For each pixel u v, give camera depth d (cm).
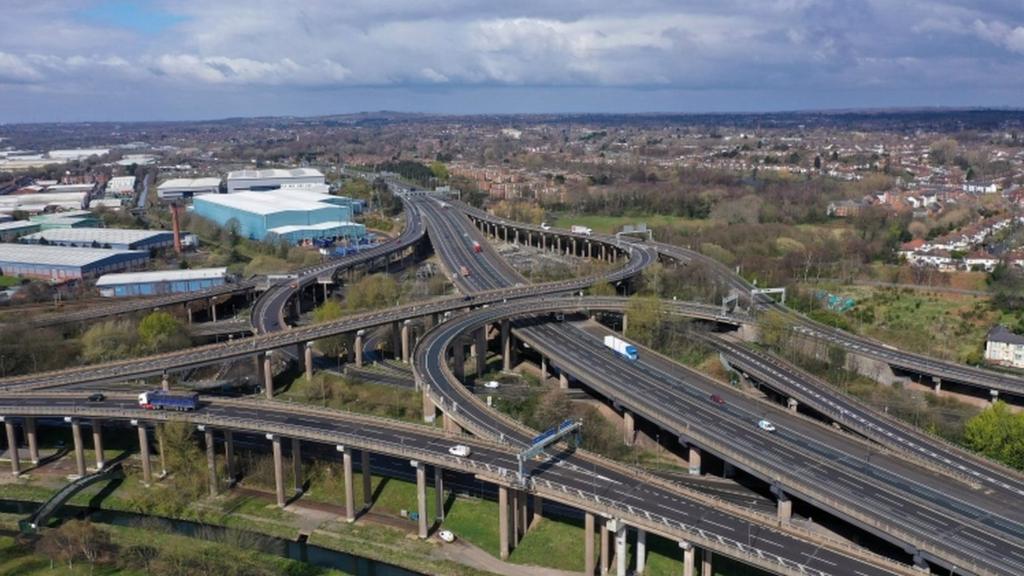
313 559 18012
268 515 19625
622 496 16538
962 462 18838
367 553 17975
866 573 13700
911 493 17100
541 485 16712
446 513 19362
